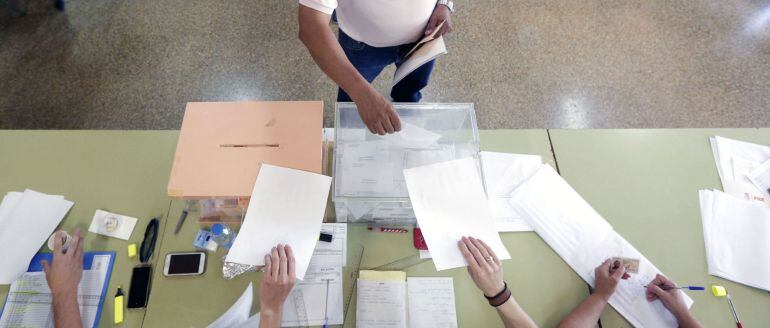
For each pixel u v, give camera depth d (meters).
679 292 0.98
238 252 0.83
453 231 0.88
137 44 2.19
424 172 0.95
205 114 0.95
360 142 1.06
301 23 0.98
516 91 2.15
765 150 1.25
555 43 2.33
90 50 2.16
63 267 0.89
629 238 1.09
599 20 2.44
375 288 0.97
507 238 1.07
